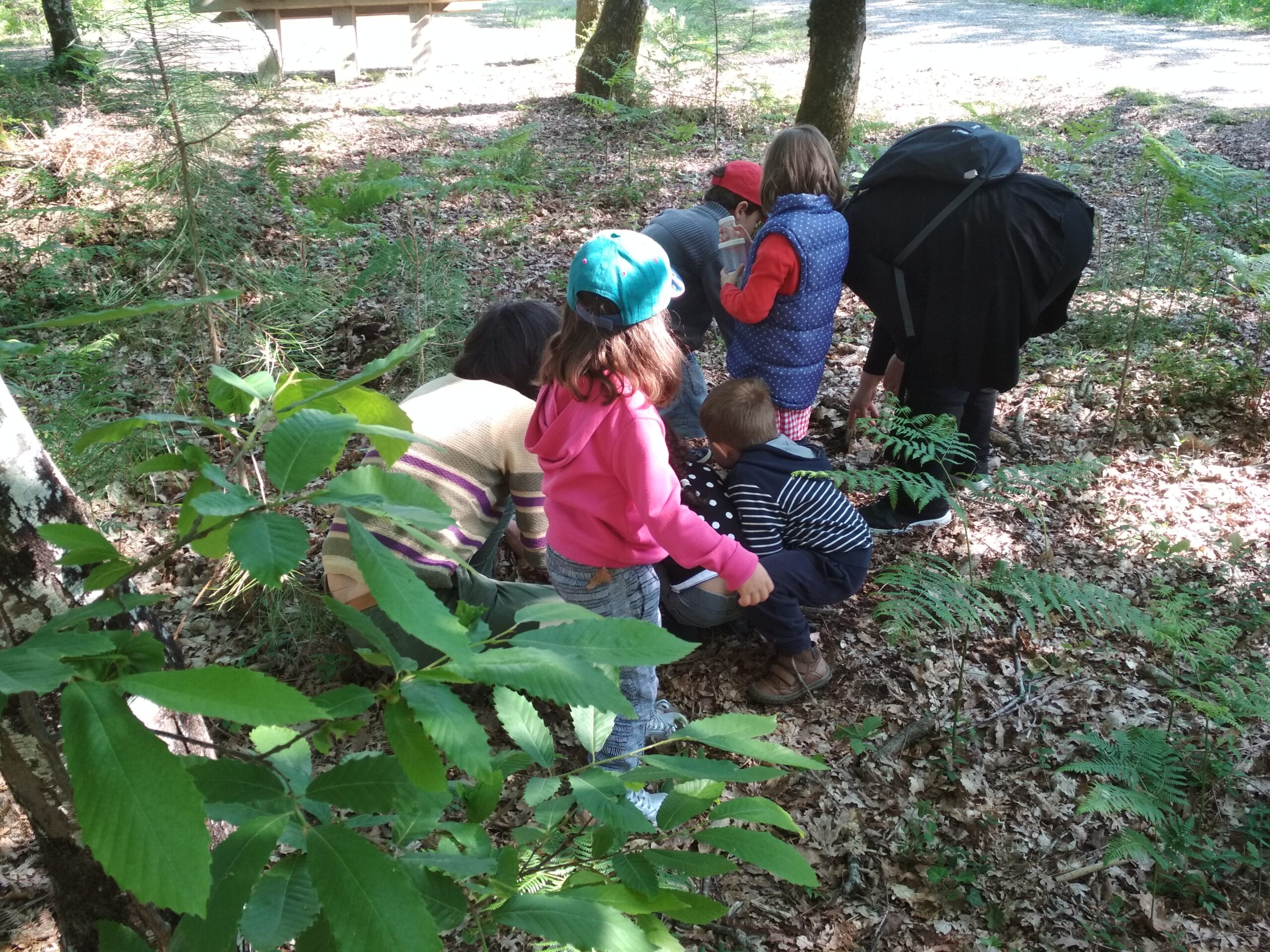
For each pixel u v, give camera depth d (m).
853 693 3.30
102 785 0.60
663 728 2.92
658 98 10.99
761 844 0.97
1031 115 10.35
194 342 4.29
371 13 12.52
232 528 0.70
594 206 7.62
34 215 5.57
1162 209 5.34
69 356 4.06
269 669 3.30
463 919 0.94
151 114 3.43
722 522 3.17
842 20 7.66
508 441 2.96
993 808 2.90
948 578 3.05
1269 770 3.02
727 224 3.86
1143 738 2.83
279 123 5.00
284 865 0.85
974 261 3.42
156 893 0.59
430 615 0.68
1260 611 3.48
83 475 3.70
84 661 0.73
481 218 7.13
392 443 0.90
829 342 3.71
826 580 3.13
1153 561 3.84
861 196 3.65
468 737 0.77
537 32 16.70
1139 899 2.64
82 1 5.66
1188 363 4.88
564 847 1.21
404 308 5.12
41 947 2.41
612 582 2.56
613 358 2.22
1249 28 15.56
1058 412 4.86
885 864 2.74
